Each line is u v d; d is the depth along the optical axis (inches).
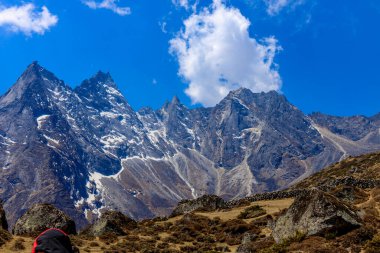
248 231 1882.4
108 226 1975.9
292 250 1299.2
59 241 209.2
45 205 1872.5
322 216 1366.9
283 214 1521.9
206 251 1659.7
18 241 1535.4
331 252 1227.2
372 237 1289.4
